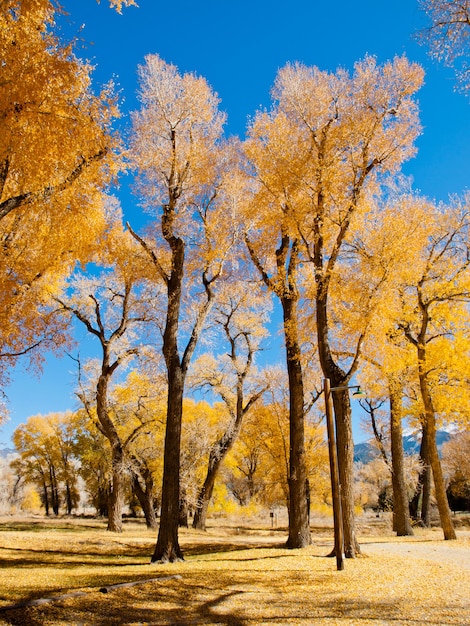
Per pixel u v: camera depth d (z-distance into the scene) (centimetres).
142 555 1384
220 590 827
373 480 4747
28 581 832
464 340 1570
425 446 2403
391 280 1180
